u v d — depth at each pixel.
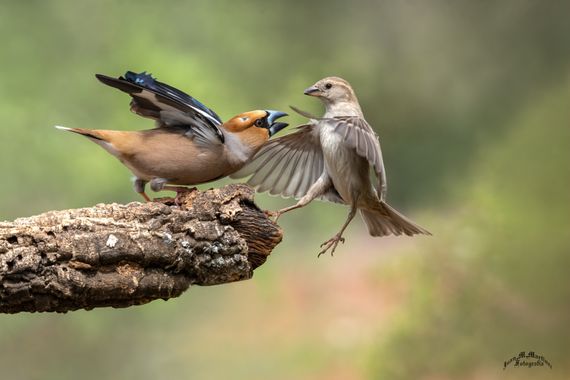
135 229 7.01
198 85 16.48
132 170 8.40
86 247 6.82
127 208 7.15
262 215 7.53
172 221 7.20
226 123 8.52
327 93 9.07
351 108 9.08
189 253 7.21
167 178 8.38
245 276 7.53
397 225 9.12
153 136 8.24
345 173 8.51
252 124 8.57
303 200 8.59
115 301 7.05
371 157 7.79
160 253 7.05
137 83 7.71
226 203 7.43
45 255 6.74
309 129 8.84
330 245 8.69
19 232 6.72
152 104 8.11
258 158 8.96
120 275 6.96
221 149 8.34
